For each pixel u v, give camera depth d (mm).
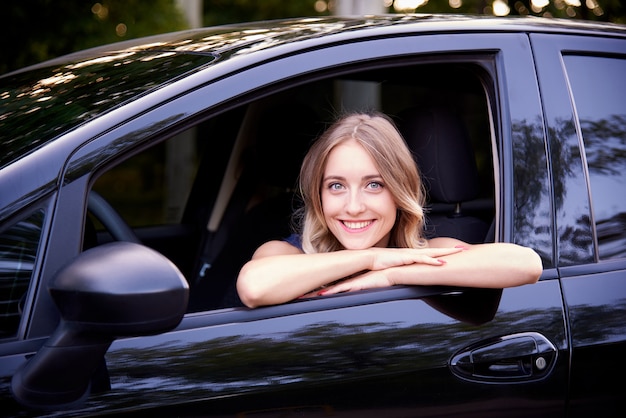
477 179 2559
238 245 3227
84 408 1639
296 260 1954
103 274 1515
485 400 1973
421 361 1915
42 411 1604
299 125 3041
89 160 1729
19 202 1667
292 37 2090
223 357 1768
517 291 2064
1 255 1651
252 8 10969
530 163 2168
